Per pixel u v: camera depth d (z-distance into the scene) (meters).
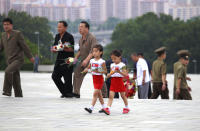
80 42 26.81
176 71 28.45
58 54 26.83
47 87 46.84
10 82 27.03
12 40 27.22
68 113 19.83
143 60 32.03
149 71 33.22
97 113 19.92
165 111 20.52
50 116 18.86
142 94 32.03
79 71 26.70
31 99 25.70
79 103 23.72
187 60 28.48
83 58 26.67
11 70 26.97
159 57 30.66
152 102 24.39
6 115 19.11
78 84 26.72
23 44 27.25
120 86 19.94
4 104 23.11
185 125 16.53
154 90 30.84
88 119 18.05
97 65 20.30
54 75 26.67
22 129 15.61
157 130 15.48
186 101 24.88
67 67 26.52
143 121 17.53
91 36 26.47
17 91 27.75
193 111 20.50
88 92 41.59
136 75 32.94
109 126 16.31
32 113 19.77
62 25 26.67
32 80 60.06
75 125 16.53
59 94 37.91
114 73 20.00
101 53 20.53
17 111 20.39
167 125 16.53
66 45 26.58
